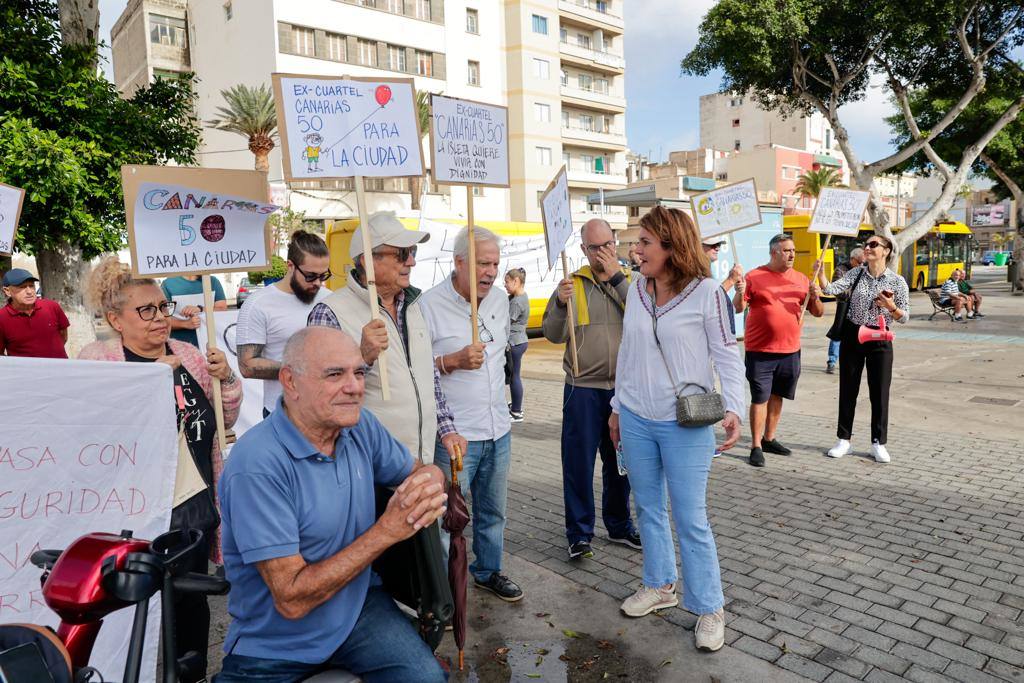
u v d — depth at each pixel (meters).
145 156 10.33
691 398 3.06
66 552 1.48
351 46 29.98
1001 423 7.29
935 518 4.67
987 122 22.89
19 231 9.33
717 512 4.89
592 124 44.94
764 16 17.25
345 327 2.79
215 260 3.04
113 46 40.97
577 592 3.76
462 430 3.42
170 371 2.61
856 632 3.26
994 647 3.11
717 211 5.71
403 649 2.01
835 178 54.25
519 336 7.89
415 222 11.97
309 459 1.94
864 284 5.91
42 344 5.95
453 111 3.25
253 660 1.94
